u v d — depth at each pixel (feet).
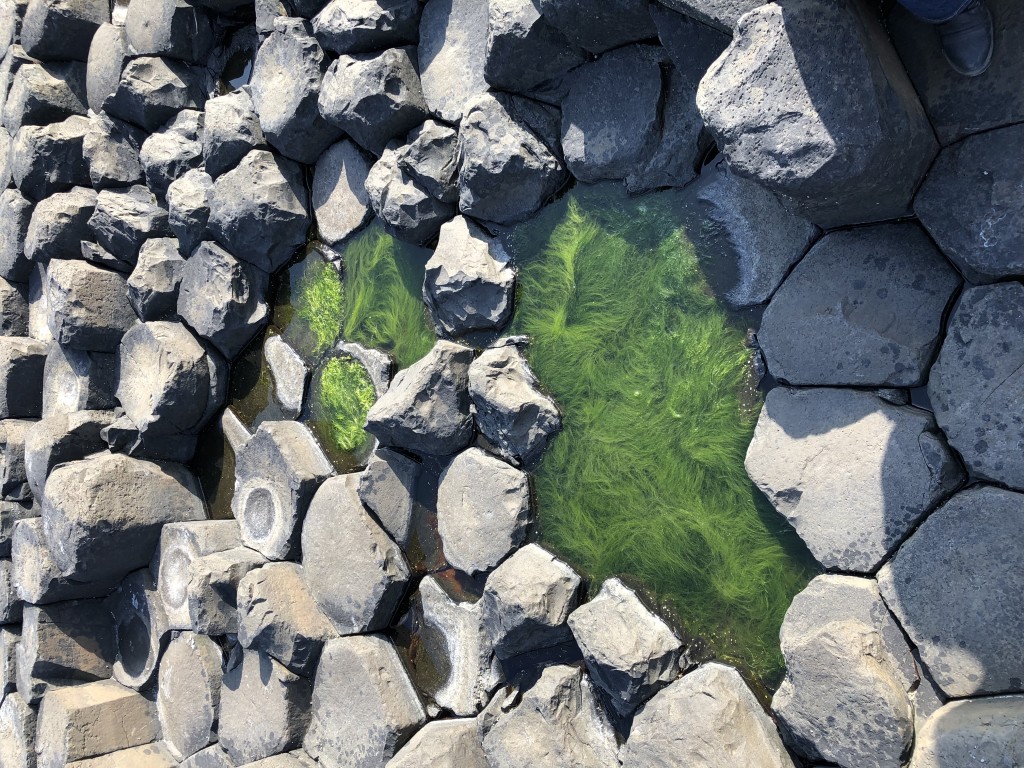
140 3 11.98
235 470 10.91
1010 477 5.43
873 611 5.92
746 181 7.05
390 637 9.23
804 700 5.97
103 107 12.40
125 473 11.02
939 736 5.32
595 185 8.09
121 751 11.00
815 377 6.40
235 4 11.68
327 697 9.18
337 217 10.41
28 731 11.72
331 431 10.23
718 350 7.18
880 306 6.12
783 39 5.49
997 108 5.42
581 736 7.48
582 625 7.36
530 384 8.36
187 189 11.16
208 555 10.17
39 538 11.54
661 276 7.55
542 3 7.34
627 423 7.68
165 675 10.93
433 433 8.57
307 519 9.77
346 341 10.25
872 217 6.14
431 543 9.04
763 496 6.84
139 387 11.46
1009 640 5.32
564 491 8.05
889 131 5.27
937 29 5.57
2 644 12.78
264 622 9.16
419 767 7.93
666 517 7.37
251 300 11.05
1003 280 5.55
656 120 7.37
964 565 5.53
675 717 6.64
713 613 7.02
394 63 9.02
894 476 5.88
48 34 13.11
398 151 9.23
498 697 8.13
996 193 5.43
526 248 8.57
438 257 8.87
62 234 12.49
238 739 9.84
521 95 8.36
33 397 13.46
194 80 12.00
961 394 5.64
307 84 9.91
